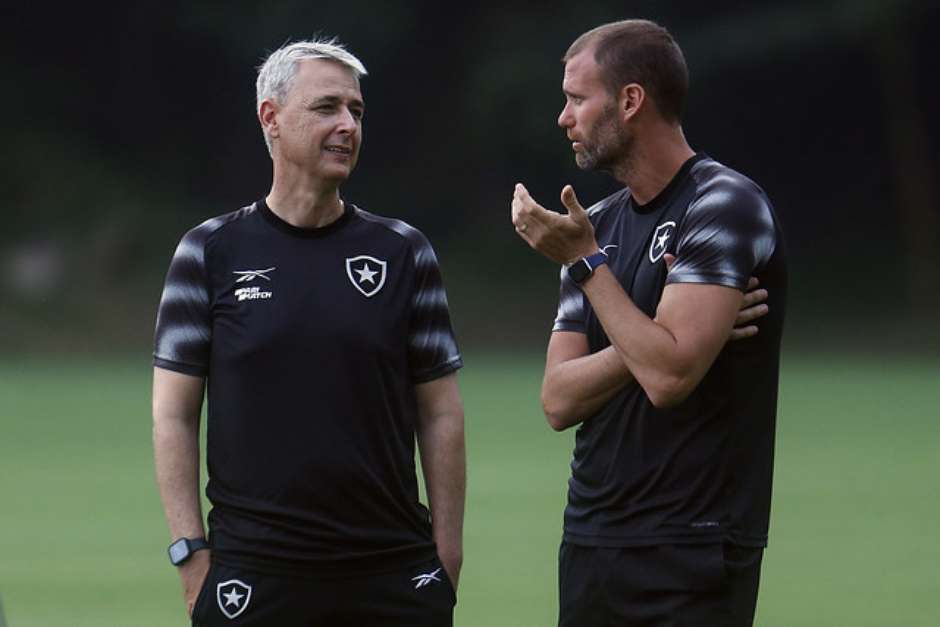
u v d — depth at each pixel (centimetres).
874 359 12050
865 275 14338
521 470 5938
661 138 2000
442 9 15350
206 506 4725
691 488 1950
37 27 15500
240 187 15412
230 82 15500
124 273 13712
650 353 1903
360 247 1997
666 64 1991
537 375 10638
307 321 1958
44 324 13038
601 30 2025
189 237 2009
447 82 15588
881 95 14925
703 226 1931
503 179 15275
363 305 1973
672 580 1950
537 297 13925
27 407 8625
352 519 1955
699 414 1953
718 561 1942
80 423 7775
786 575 3828
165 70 15600
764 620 3306
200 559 1969
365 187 15425
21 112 15338
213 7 15125
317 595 1950
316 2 15025
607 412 1997
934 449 6494
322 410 1950
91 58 15638
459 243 14838
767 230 1950
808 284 14250
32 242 14038
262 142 15425
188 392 1998
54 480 5769
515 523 4678
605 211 2089
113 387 9962
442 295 2034
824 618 3316
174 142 15550
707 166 1994
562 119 2041
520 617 3353
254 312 1966
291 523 1944
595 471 2003
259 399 1955
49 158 14875
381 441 1967
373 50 15300
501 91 14850
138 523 4772
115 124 15575
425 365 2025
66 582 3812
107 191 14625
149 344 13075
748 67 14950
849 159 15088
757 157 15262
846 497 5156
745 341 1961
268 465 1948
